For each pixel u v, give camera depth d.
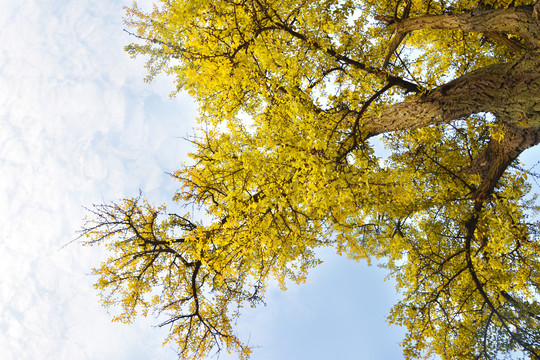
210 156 6.10
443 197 6.88
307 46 4.19
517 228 5.56
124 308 7.13
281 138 4.02
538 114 4.12
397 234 6.52
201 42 3.48
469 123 6.67
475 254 6.19
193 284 7.30
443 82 5.54
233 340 6.93
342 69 4.62
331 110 4.16
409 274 6.52
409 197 4.12
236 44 3.65
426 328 6.13
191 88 3.83
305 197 3.81
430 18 4.70
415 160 7.23
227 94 4.13
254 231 4.62
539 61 3.76
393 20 5.17
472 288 6.55
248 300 6.97
